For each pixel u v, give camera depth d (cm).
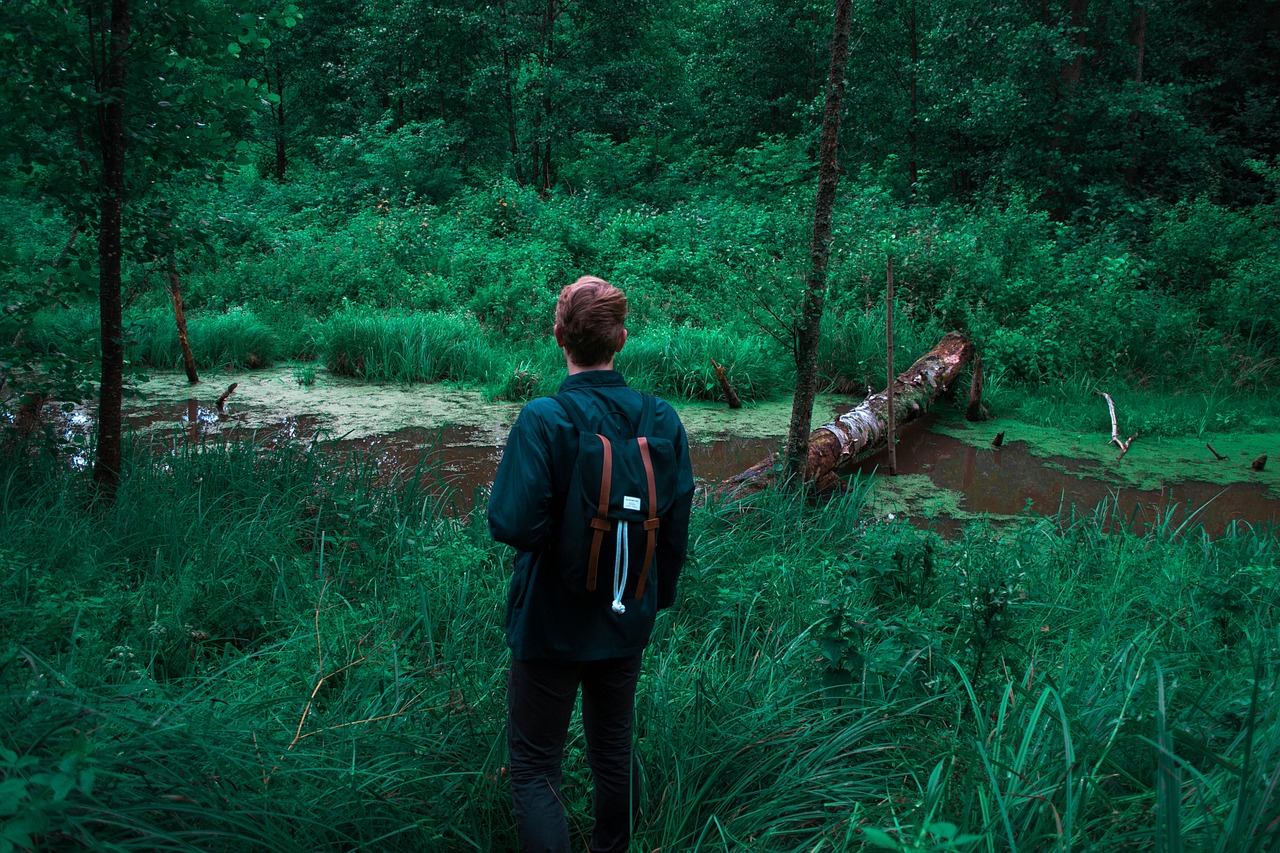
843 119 1986
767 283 1094
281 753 221
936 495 641
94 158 453
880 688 281
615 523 188
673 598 218
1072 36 1482
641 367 941
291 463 536
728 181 1895
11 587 313
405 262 1338
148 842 167
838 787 238
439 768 244
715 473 678
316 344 1058
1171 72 1747
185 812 181
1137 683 267
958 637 333
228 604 352
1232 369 975
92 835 165
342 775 221
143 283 1170
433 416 817
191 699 255
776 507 510
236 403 845
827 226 511
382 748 245
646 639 204
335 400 870
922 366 845
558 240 1407
